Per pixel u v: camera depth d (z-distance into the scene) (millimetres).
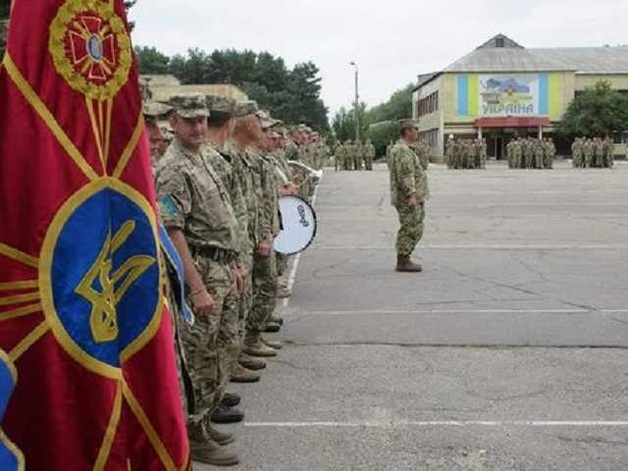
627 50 81375
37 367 2297
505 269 10914
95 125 2410
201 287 4113
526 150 46719
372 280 10148
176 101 4199
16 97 2273
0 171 2256
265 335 7254
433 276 10414
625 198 23391
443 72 72562
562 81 72375
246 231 4898
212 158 4707
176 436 2598
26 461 2307
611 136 70500
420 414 5211
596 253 12367
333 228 16344
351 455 4555
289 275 10562
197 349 4301
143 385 2547
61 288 2322
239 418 5098
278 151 8695
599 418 5125
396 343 6980
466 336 7199
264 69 98125
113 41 2488
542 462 4438
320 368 6254
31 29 2297
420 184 10688
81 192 2355
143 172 2559
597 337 7125
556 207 20750
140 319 2545
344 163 47844
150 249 2559
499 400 5469
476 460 4469
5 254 2254
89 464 2375
